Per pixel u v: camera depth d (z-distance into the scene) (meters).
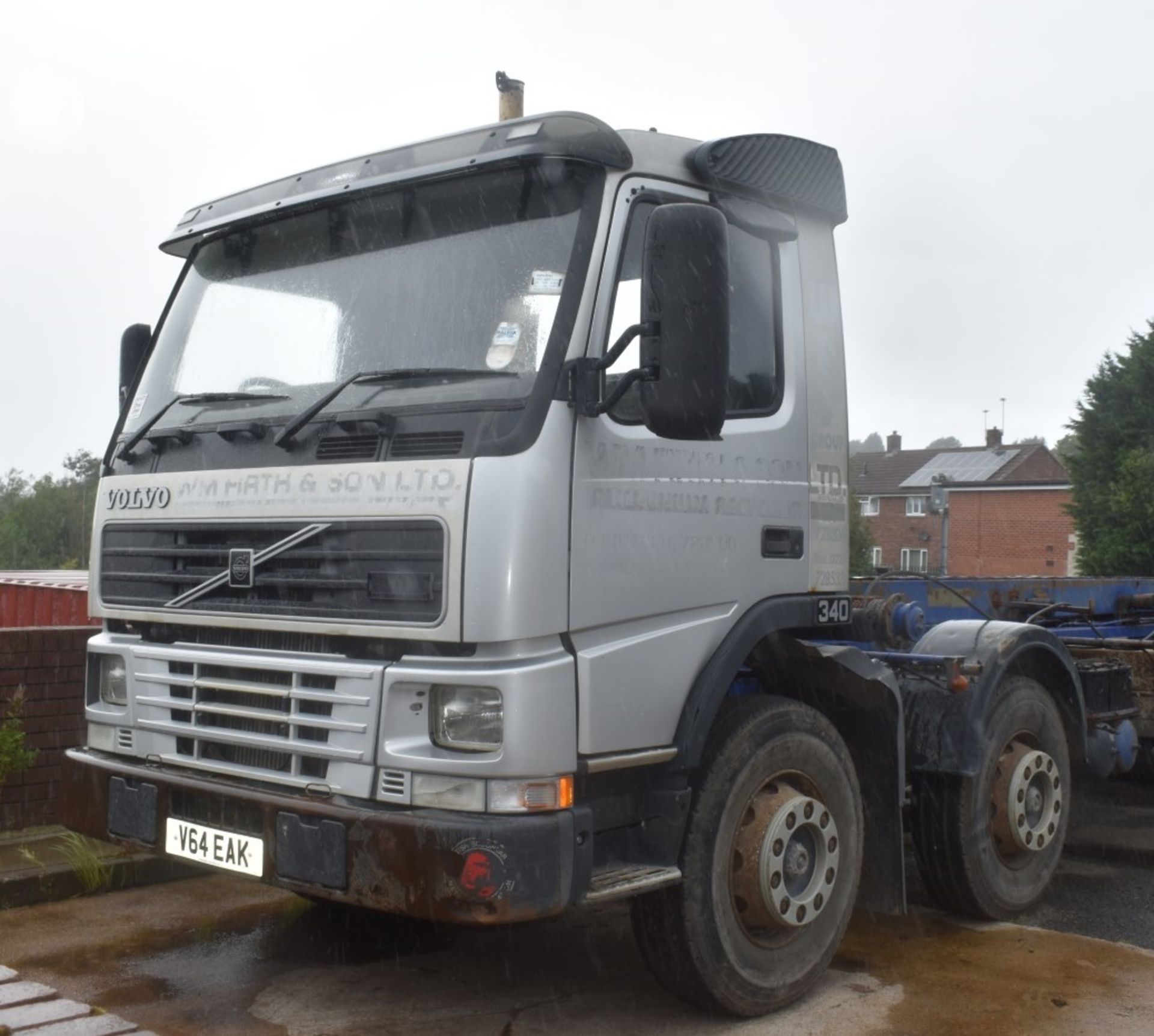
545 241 4.49
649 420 4.11
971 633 6.10
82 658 7.00
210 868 4.54
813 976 4.96
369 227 4.98
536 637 4.14
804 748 4.98
